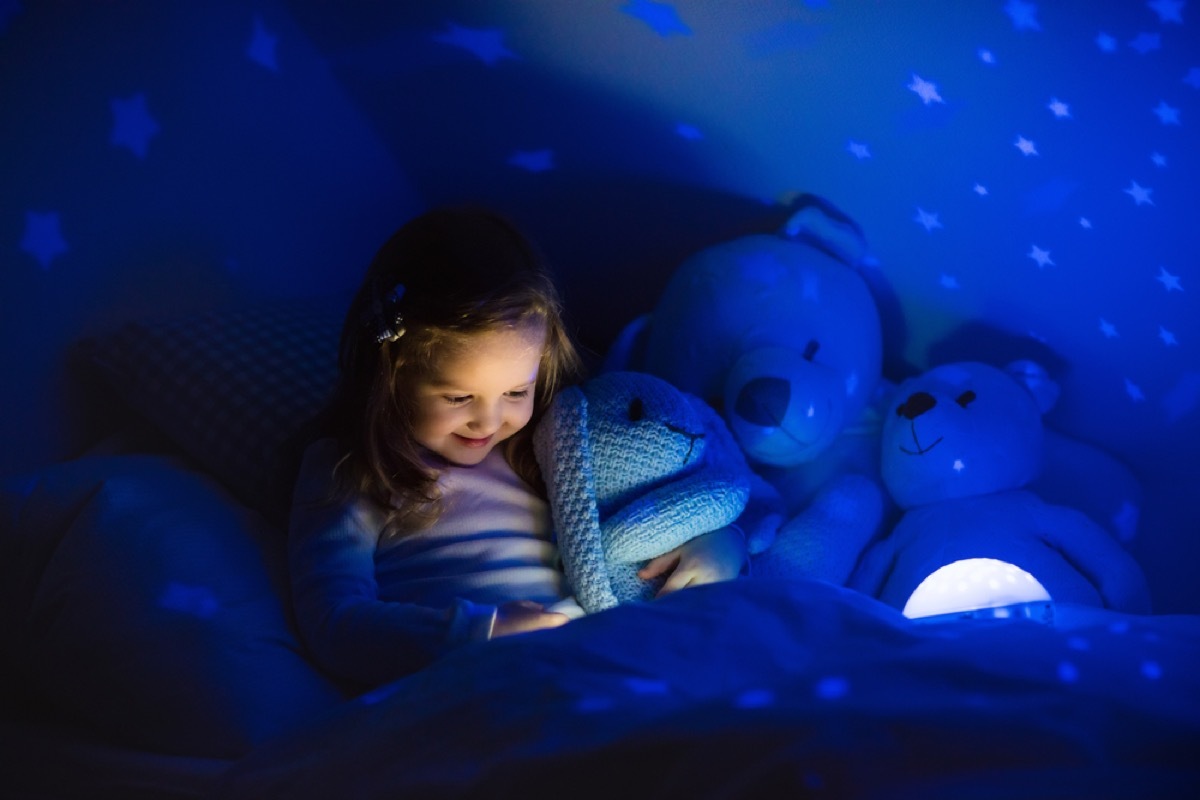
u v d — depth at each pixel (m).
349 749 0.94
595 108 1.69
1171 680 0.89
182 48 1.47
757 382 1.48
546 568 1.35
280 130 1.65
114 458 1.33
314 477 1.29
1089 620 1.13
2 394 1.29
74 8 1.31
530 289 1.18
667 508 1.29
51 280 1.33
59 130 1.32
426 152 1.84
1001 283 1.65
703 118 1.65
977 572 1.38
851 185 1.65
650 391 1.36
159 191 1.46
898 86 1.49
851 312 1.63
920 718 0.81
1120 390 1.64
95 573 1.15
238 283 1.61
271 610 1.21
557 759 0.83
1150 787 0.75
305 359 1.47
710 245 1.81
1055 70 1.38
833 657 0.97
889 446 1.56
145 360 1.39
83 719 1.15
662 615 1.03
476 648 1.02
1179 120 1.36
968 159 1.54
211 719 1.08
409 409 1.24
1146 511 1.62
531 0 1.57
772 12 1.47
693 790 0.78
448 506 1.34
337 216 1.78
